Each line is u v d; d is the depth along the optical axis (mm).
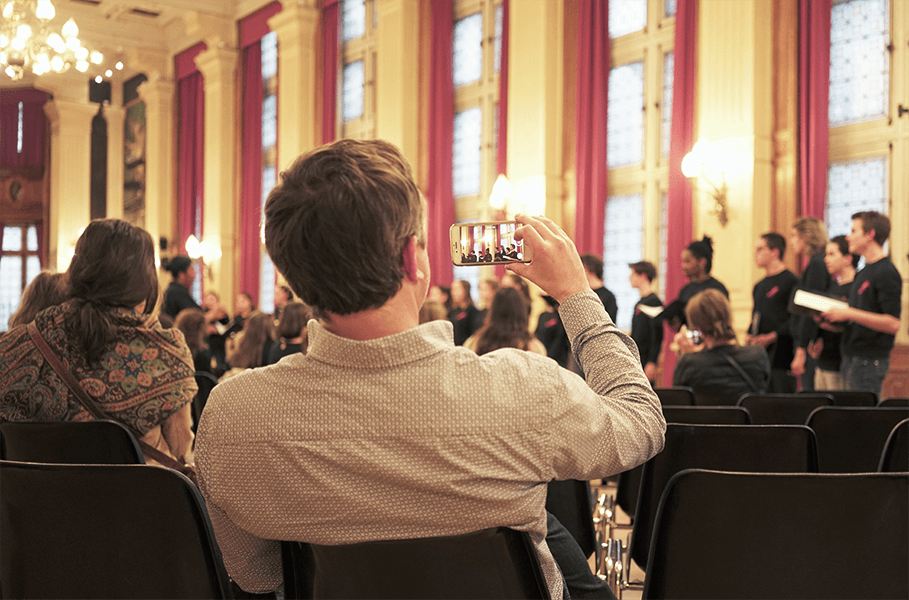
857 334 4383
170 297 8086
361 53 11625
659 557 1143
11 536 1225
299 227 934
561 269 1089
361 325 973
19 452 1872
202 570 1183
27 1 8164
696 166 6809
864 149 6414
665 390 3008
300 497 953
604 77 8148
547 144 8492
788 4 6641
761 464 1911
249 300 9859
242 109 13836
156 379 2020
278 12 12844
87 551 1200
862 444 2453
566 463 951
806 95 6492
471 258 1094
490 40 9633
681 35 7344
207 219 14094
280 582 1133
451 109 9828
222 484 995
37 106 18172
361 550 939
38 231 18250
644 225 8133
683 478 1102
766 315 5301
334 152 967
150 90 15719
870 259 4445
